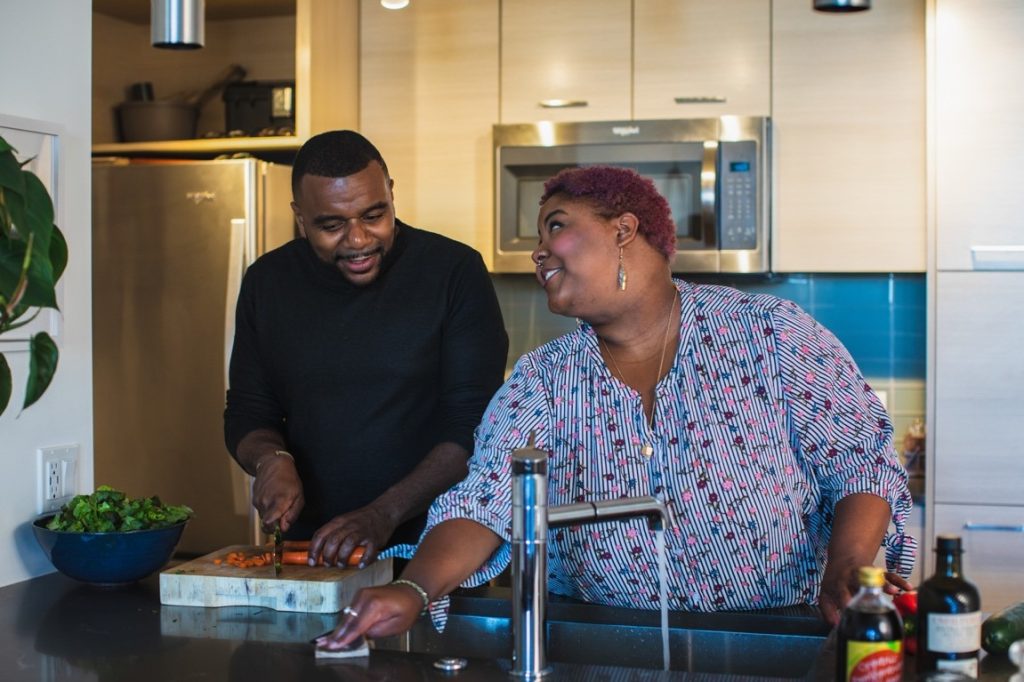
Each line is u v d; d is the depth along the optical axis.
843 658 1.19
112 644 1.61
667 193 3.66
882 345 3.92
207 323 3.58
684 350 1.75
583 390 1.78
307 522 2.40
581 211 1.70
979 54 3.39
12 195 1.64
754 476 1.74
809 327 1.77
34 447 2.11
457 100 3.88
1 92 2.05
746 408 1.74
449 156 3.89
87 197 2.23
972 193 3.41
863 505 1.69
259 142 3.77
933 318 3.43
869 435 1.74
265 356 2.43
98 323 3.67
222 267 3.55
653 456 1.75
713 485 1.74
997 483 3.40
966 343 3.41
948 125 3.41
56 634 1.67
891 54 3.57
